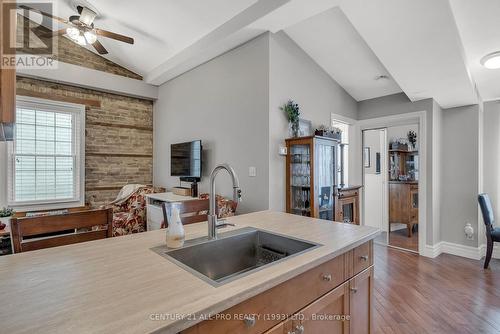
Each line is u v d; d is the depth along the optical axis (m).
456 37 2.36
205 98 4.07
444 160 4.17
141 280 0.89
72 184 4.69
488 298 2.67
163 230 1.57
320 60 3.80
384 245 4.41
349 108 4.54
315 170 3.09
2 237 3.12
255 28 3.00
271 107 3.12
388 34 2.38
